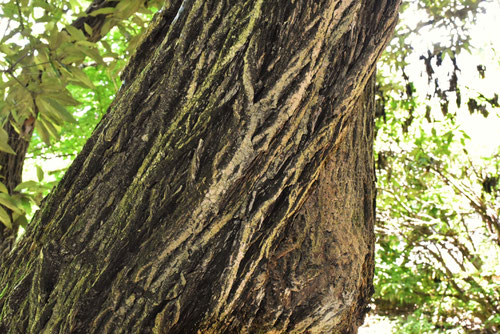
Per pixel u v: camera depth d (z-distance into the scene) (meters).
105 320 1.17
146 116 1.13
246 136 1.07
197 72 1.09
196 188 1.08
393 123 6.54
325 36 1.07
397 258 7.78
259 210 1.11
